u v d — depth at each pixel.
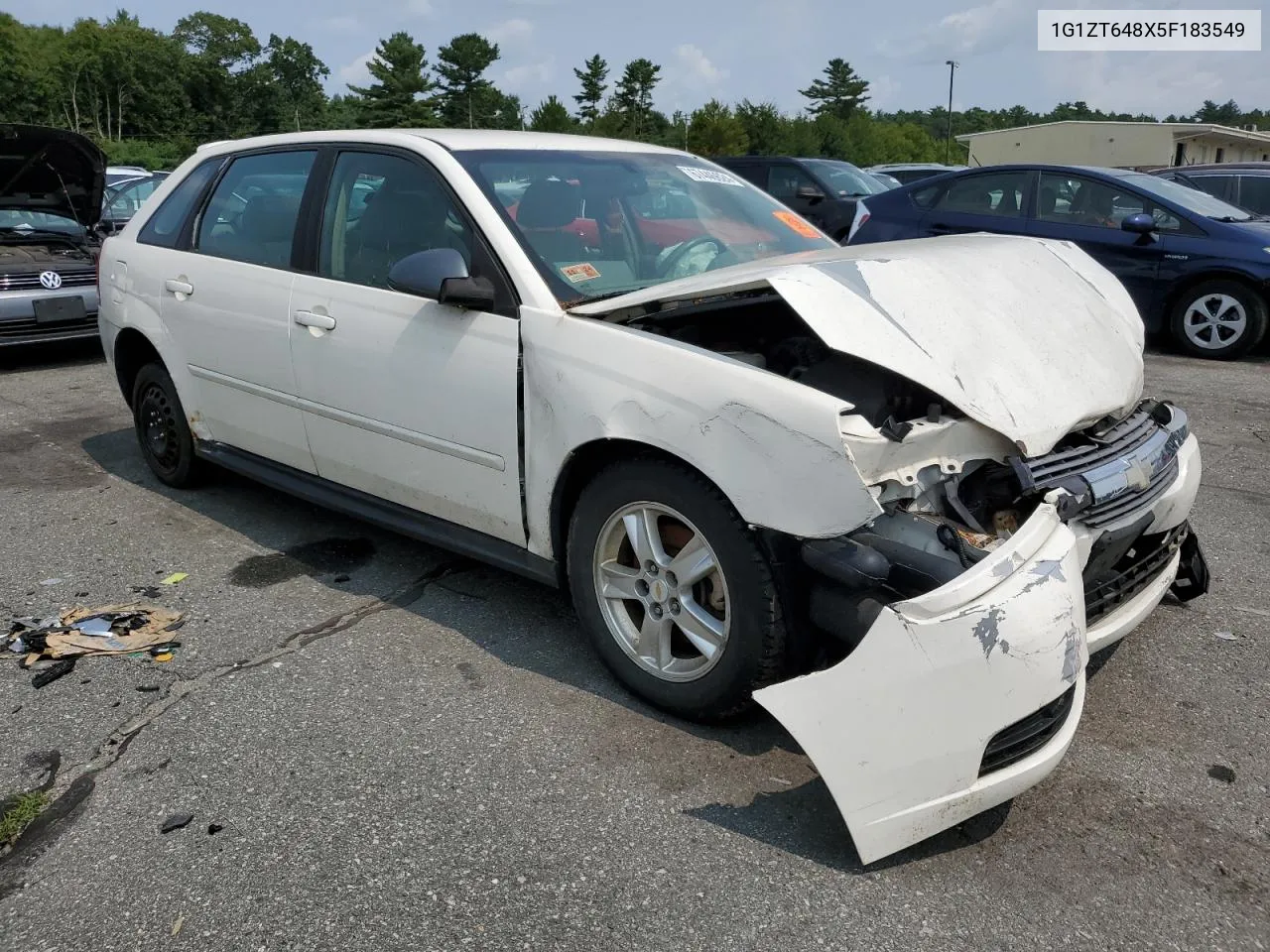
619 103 84.69
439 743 2.82
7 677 3.21
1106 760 2.75
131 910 2.20
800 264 2.77
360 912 2.18
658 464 2.74
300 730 2.89
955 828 2.46
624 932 2.12
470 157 3.50
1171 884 2.27
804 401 2.41
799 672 2.65
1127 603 2.88
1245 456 5.64
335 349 3.68
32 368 8.19
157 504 4.88
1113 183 8.61
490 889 2.25
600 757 2.75
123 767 2.72
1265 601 3.75
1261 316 8.02
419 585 3.92
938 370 2.53
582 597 3.07
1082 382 2.77
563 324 2.99
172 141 88.81
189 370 4.52
